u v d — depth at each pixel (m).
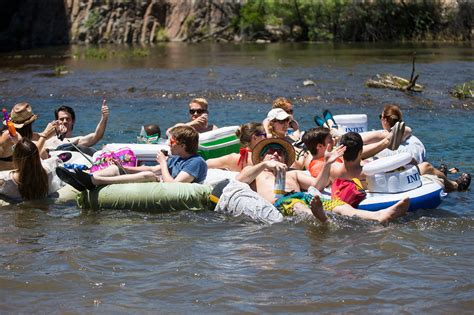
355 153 17.19
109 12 82.44
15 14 83.88
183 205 17.42
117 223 16.55
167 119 31.20
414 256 14.22
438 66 48.53
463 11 76.88
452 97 35.47
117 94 38.62
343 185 16.83
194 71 48.28
